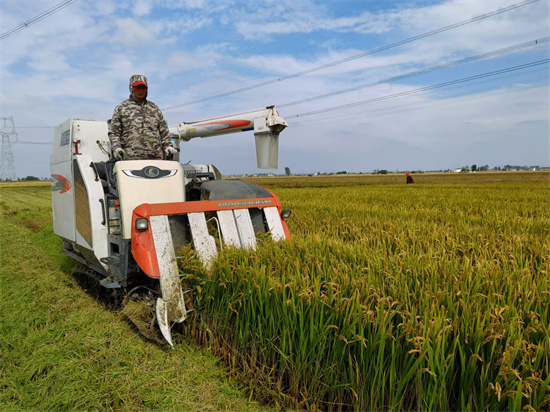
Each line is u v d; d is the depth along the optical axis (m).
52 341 3.87
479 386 2.39
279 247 4.19
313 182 60.06
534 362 2.24
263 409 2.95
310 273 3.46
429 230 6.35
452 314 2.67
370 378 2.62
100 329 4.01
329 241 4.36
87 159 5.12
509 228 6.98
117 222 4.92
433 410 2.38
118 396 2.94
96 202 4.90
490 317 2.50
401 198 16.12
